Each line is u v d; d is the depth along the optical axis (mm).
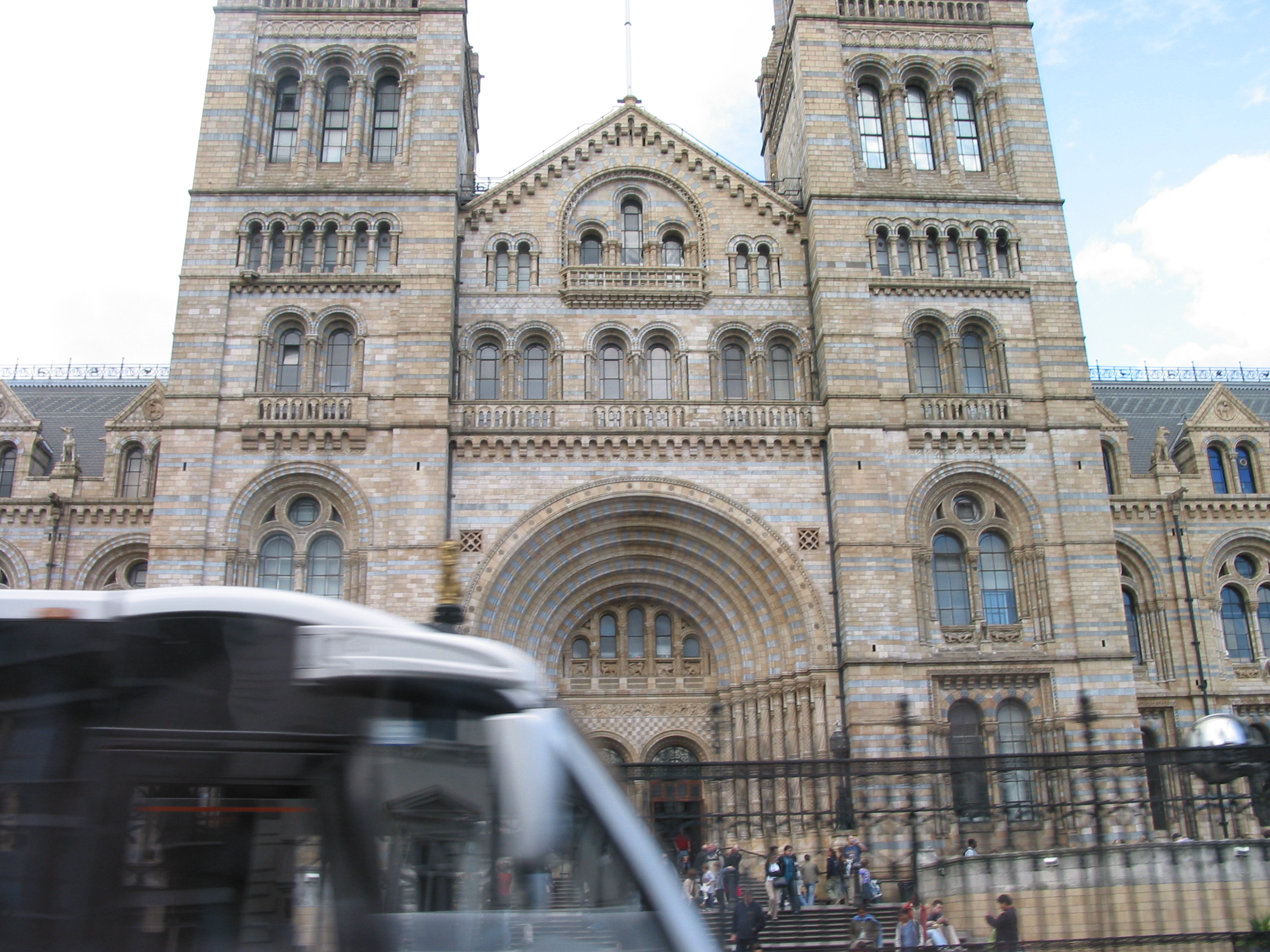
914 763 23422
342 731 10367
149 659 10555
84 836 9875
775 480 41844
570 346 43688
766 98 55938
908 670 39219
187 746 10234
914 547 41156
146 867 9828
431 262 42531
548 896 10219
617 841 10555
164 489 39656
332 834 10078
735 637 42312
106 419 57562
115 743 10195
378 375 41469
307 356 41906
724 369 44656
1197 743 24500
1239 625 51000
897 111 46750
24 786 10039
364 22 46031
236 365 41469
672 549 42406
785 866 29062
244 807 10102
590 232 45812
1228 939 19469
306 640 10688
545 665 41688
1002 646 40531
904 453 41938
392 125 45781
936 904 21969
